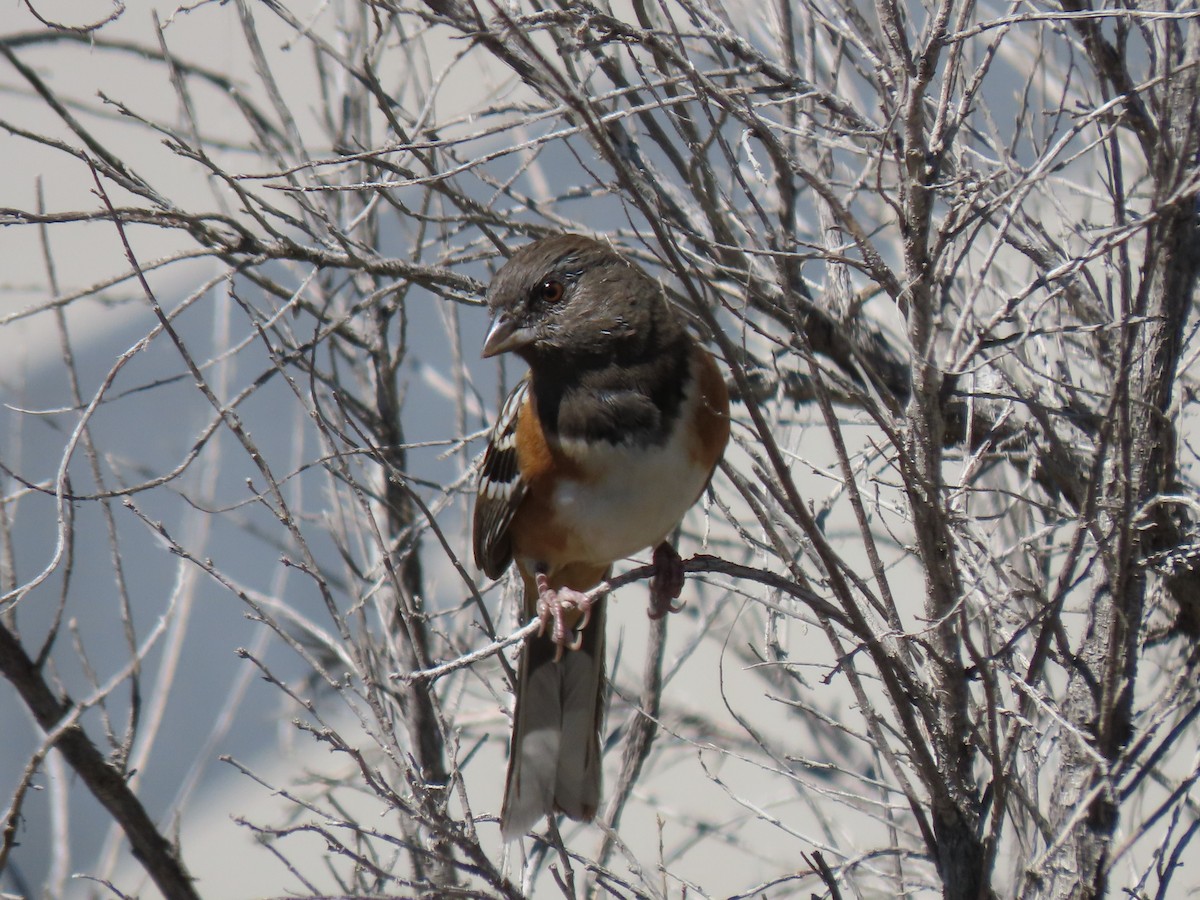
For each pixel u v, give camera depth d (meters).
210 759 12.52
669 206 7.48
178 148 6.58
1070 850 6.17
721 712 10.09
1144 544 6.35
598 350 7.18
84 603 13.11
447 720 7.93
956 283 7.88
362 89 8.98
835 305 7.95
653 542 7.59
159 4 11.55
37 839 12.12
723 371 8.34
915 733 5.94
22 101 12.62
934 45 5.66
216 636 12.89
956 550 6.34
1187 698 6.54
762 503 7.03
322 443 8.76
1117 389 5.61
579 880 9.64
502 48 6.00
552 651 7.94
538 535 7.62
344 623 6.70
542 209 9.48
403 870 8.77
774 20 7.91
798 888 8.20
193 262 13.56
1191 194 5.38
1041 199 8.09
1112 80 6.14
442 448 12.01
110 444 13.01
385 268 7.44
